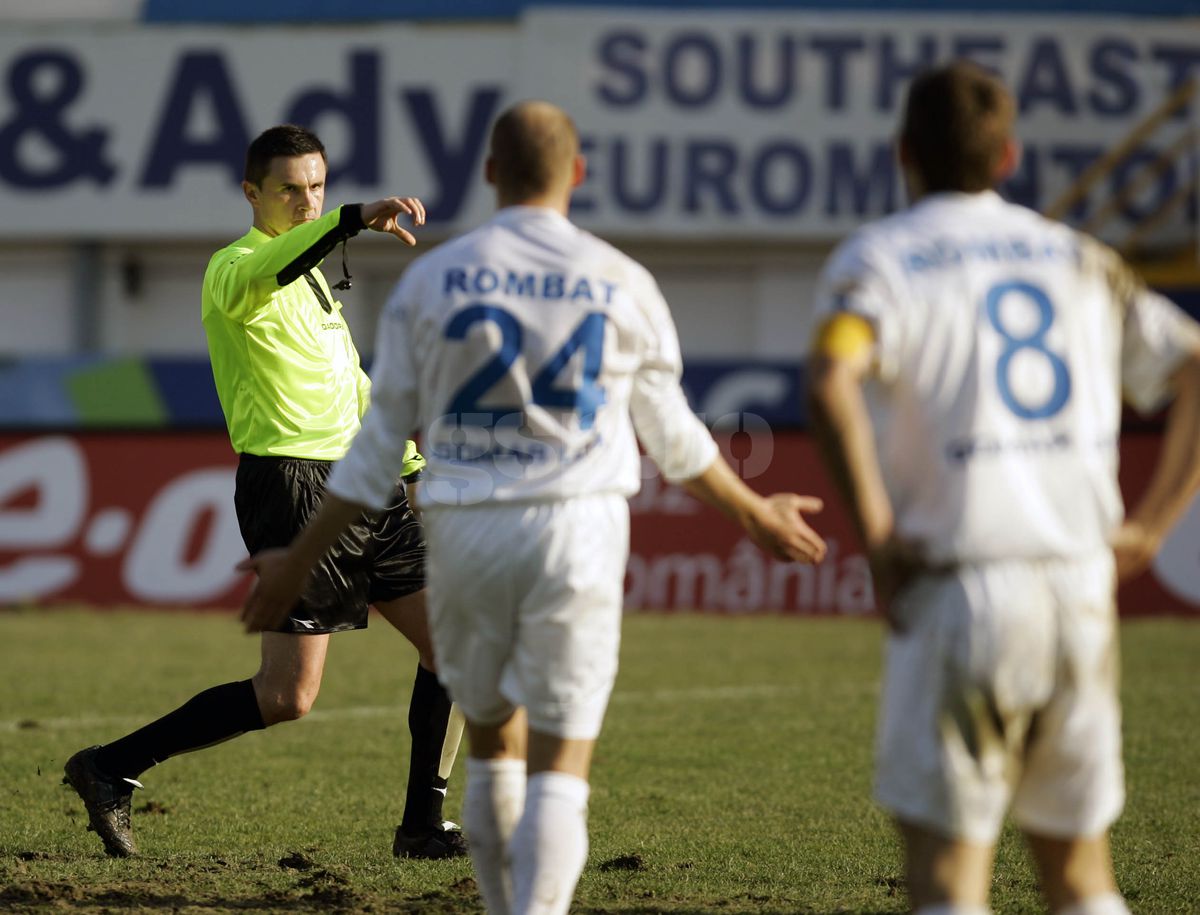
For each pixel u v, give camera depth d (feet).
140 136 193.36
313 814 64.54
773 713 93.91
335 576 54.24
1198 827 61.98
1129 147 190.49
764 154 192.03
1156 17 195.72
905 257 30.96
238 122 192.85
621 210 192.75
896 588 30.63
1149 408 33.86
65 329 200.85
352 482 36.83
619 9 197.36
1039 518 30.42
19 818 63.05
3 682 105.70
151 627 140.97
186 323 202.39
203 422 167.12
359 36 192.24
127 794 55.67
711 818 63.72
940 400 30.53
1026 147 190.60
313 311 56.44
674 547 158.30
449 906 47.09
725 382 175.01
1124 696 101.14
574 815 36.76
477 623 37.29
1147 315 32.19
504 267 36.68
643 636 135.54
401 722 90.38
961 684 30.25
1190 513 155.12
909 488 30.83
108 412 167.43
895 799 30.86
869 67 191.31
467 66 192.54
